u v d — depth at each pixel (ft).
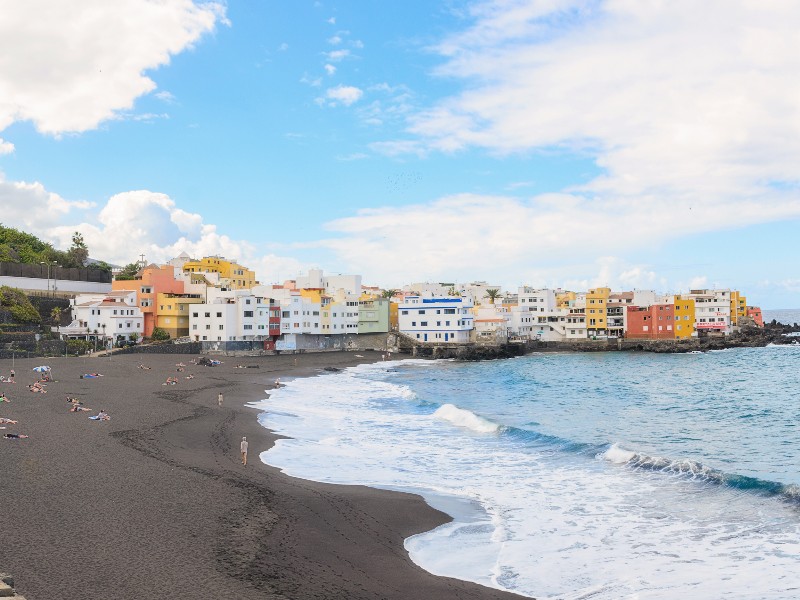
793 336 615.57
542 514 94.27
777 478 115.24
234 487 100.27
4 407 165.17
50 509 83.51
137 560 68.13
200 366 326.03
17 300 331.98
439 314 506.89
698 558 75.66
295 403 220.02
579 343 539.29
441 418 187.21
